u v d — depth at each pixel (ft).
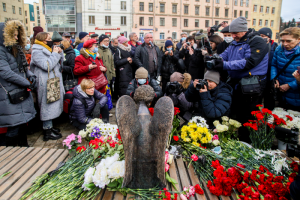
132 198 4.87
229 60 10.17
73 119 11.12
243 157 6.32
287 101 10.05
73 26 107.24
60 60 11.85
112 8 110.22
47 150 7.14
